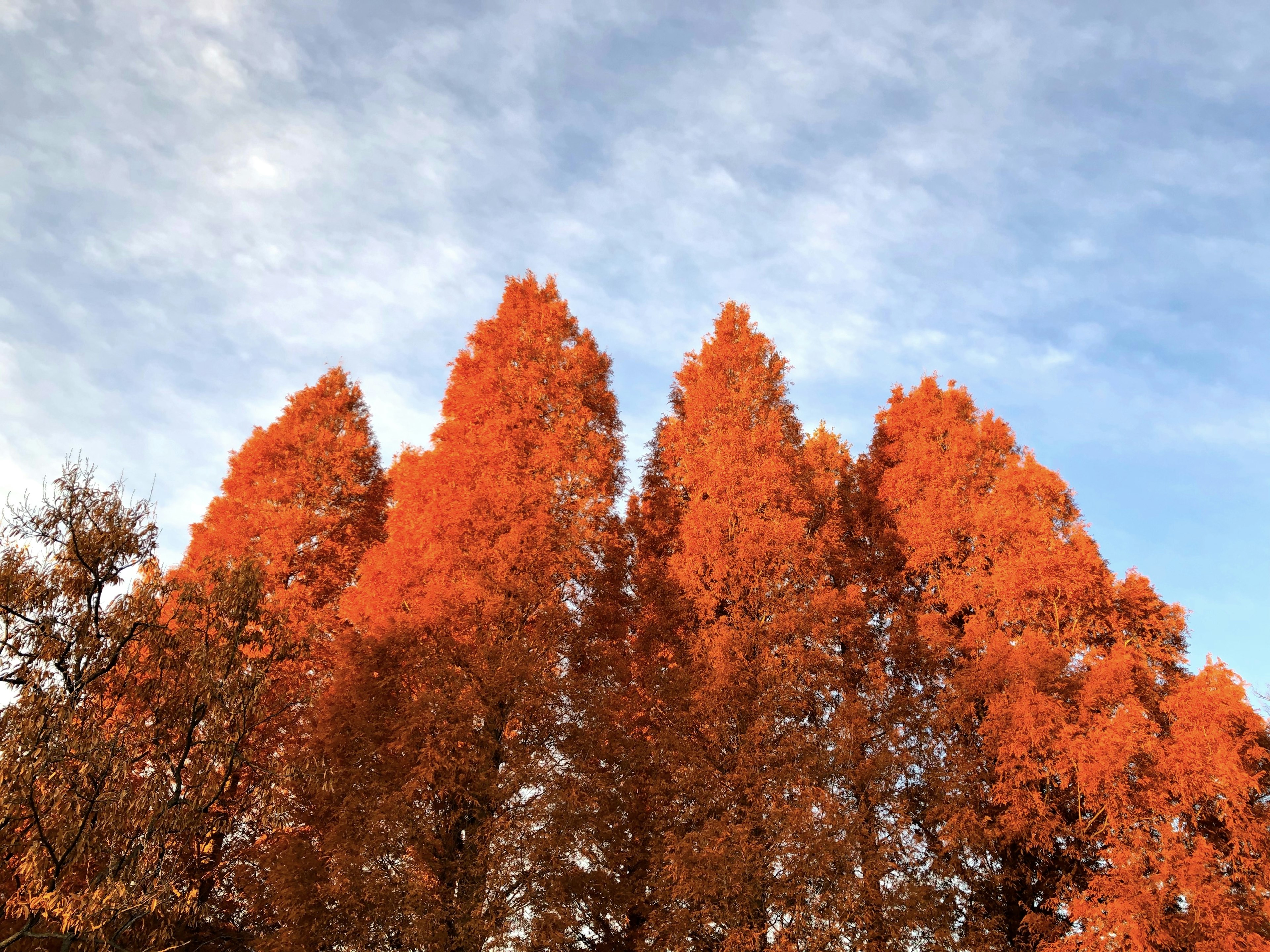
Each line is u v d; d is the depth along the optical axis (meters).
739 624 16.50
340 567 20.47
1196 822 14.41
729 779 14.59
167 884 10.85
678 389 22.44
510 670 14.34
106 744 10.78
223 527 20.22
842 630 17.48
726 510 17.80
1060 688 16.25
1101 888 13.50
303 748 14.40
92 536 11.78
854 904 12.97
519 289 20.97
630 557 20.20
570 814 13.34
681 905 13.62
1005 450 22.03
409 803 13.16
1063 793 15.77
